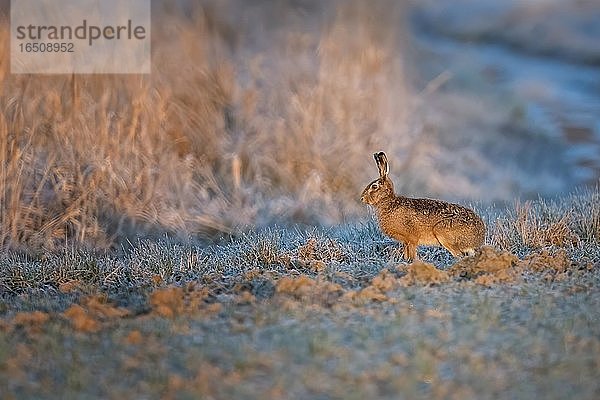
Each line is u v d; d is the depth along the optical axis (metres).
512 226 12.98
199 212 14.95
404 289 9.74
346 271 10.83
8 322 9.09
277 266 11.63
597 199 14.60
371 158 17.75
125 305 9.91
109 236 13.95
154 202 14.55
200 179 15.83
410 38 29.41
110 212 14.16
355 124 18.12
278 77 19.06
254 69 18.88
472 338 8.23
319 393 7.18
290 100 17.89
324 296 9.57
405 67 25.98
